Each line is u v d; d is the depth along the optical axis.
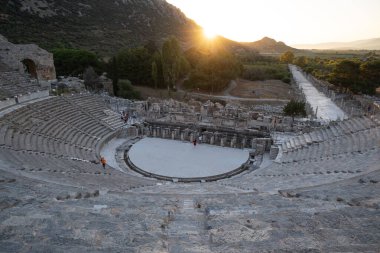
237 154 37.00
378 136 28.08
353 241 7.15
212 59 82.56
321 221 8.69
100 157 34.22
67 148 32.09
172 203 12.94
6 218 8.92
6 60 47.94
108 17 142.62
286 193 14.89
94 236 7.71
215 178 30.36
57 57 75.44
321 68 124.94
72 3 137.00
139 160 34.47
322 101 67.69
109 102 54.41
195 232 8.26
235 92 85.56
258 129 42.00
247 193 16.00
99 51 103.88
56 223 8.62
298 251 6.58
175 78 76.94
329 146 30.81
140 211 10.81
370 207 10.35
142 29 147.88
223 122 44.12
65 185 17.05
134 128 43.66
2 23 98.38
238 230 8.04
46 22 113.25
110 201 12.84
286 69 122.25
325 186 16.50
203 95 79.00
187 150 38.28
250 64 133.25
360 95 73.31
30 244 6.92
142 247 6.97
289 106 49.97
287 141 37.25
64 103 41.41
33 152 27.08
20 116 32.62
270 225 8.48
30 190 13.99
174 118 46.19
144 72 79.38
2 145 25.48
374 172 18.69
